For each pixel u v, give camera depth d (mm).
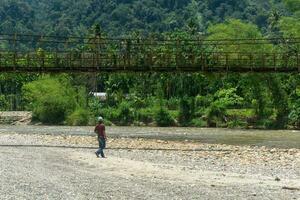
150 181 28438
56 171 32250
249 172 32781
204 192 25156
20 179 28969
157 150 47000
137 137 65375
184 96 103938
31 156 40812
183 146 51250
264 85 94125
